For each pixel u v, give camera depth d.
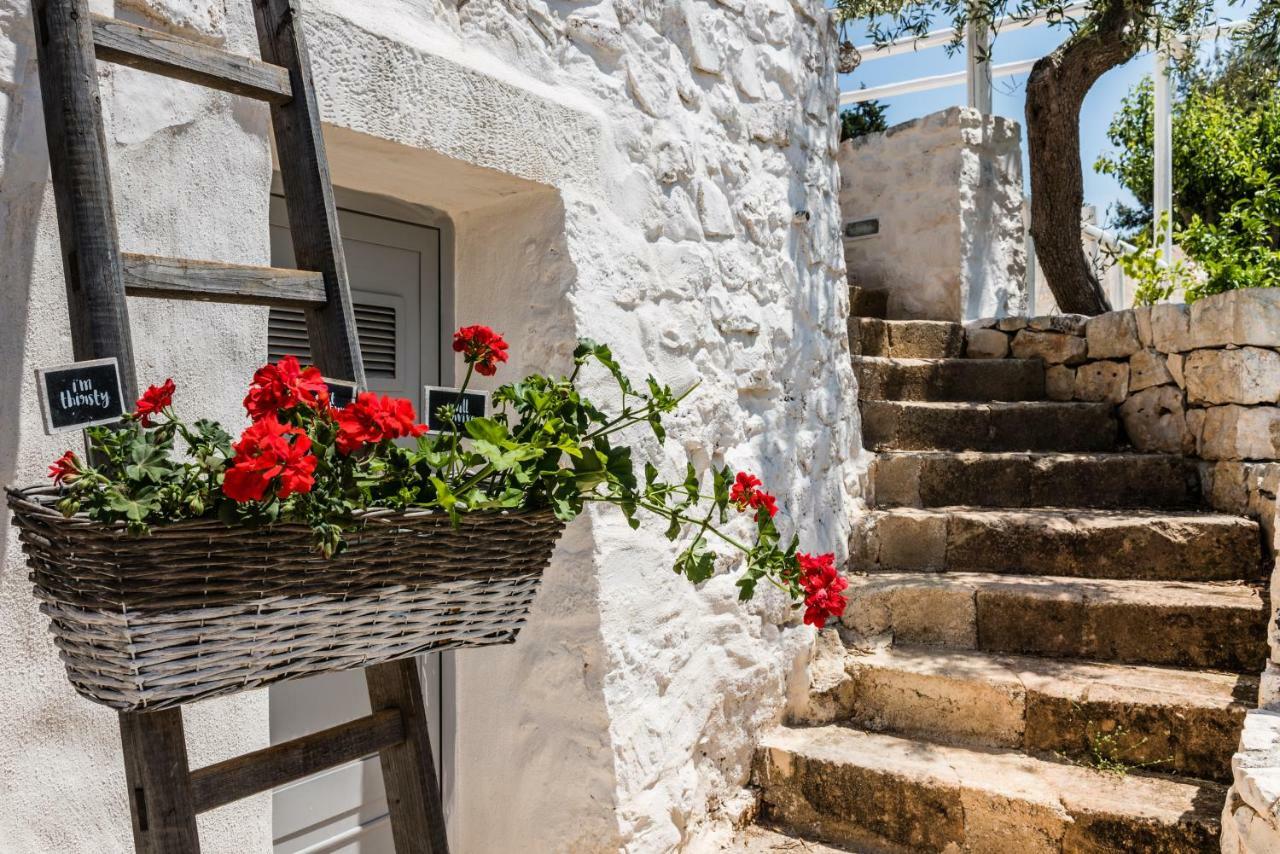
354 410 1.11
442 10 2.14
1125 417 4.53
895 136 5.70
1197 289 4.93
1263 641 3.05
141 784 1.18
